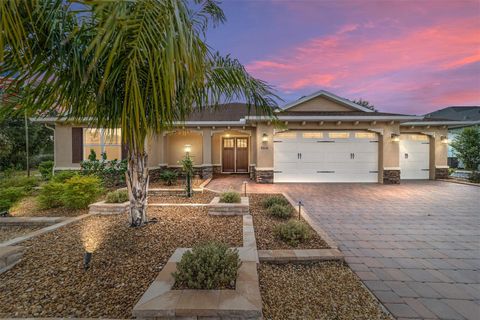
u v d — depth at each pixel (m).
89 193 6.06
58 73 2.84
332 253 3.41
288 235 3.90
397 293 2.65
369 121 10.62
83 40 2.65
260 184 10.73
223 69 4.14
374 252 3.75
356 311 2.33
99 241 3.71
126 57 2.51
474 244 4.08
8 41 2.16
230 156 14.95
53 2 2.35
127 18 1.92
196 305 2.00
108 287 2.53
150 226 4.46
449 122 11.88
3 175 11.71
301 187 9.92
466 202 7.31
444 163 12.21
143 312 1.97
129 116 2.71
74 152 10.95
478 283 2.88
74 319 2.04
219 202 5.76
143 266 2.96
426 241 4.21
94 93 3.24
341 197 7.99
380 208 6.57
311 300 2.49
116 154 11.20
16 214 5.68
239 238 3.92
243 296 2.13
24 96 2.95
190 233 4.14
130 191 4.39
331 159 11.18
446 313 2.34
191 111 4.39
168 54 1.85
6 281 2.65
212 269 2.32
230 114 14.10
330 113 11.44
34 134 19.42
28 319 2.03
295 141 11.19
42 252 3.35
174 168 13.42
